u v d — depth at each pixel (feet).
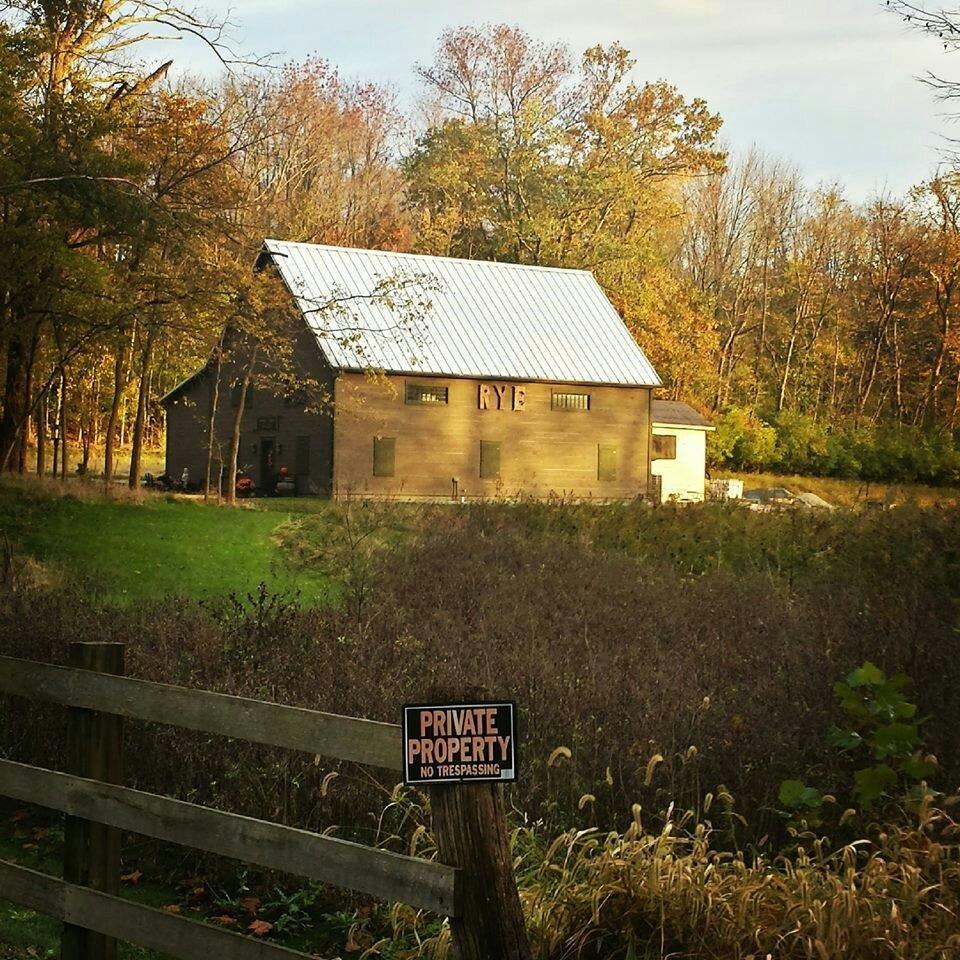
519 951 12.85
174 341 111.45
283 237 165.07
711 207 282.97
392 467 142.82
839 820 21.80
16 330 103.40
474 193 231.71
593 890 18.39
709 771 23.89
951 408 253.44
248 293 107.96
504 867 12.96
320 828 23.20
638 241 229.04
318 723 14.16
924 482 219.20
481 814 12.94
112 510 93.91
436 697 13.00
